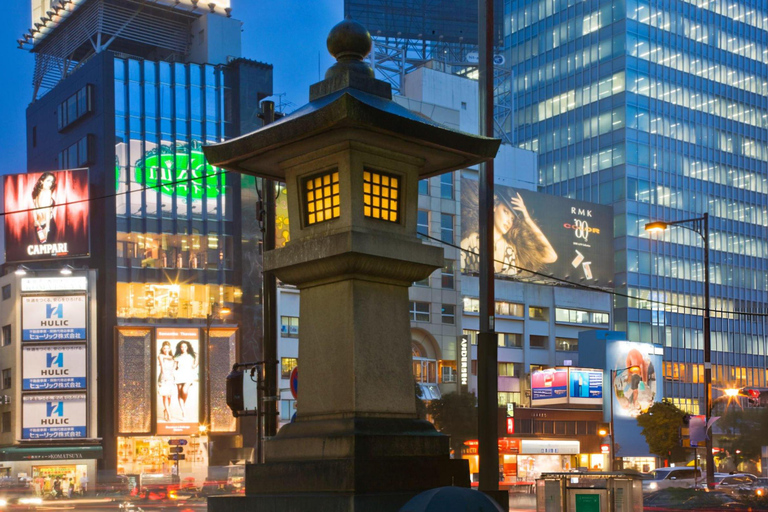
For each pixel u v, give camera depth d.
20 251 90.12
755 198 142.12
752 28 145.88
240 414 22.47
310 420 12.21
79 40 99.62
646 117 130.62
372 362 11.92
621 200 127.00
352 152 12.05
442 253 12.48
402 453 11.70
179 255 92.75
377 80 12.76
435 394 96.06
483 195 14.75
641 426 97.44
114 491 77.19
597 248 120.19
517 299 110.94
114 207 90.81
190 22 101.38
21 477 80.75
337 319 12.02
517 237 112.25
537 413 99.88
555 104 138.25
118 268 90.69
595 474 16.19
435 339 100.94
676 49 135.75
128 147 92.38
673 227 130.75
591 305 118.00
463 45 142.00
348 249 11.58
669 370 126.62
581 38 136.00
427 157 12.87
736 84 142.62
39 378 87.19
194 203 94.00
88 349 87.69
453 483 11.98
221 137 95.75
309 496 11.39
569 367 101.75
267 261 12.56
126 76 93.31
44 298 88.06
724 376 134.38
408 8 136.88
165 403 89.19
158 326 90.31
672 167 132.38
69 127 96.25
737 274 137.88
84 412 86.75
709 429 44.47
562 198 117.50
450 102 115.81
